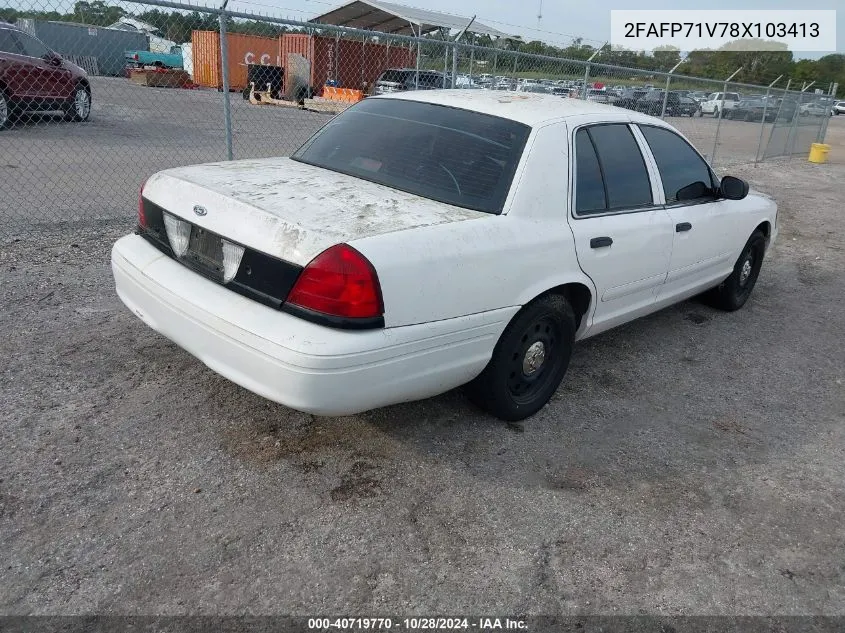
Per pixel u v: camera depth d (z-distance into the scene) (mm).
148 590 2359
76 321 4324
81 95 12531
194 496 2840
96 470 2932
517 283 3188
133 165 9531
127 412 3377
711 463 3465
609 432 3678
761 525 3004
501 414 3551
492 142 3438
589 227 3607
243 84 26438
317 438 3318
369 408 2814
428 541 2715
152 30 8344
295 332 2576
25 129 11625
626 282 4012
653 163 4258
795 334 5516
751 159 17703
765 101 16500
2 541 2498
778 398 4301
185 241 3088
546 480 3180
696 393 4266
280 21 6477
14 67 11016
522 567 2627
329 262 2572
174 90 21266
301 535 2682
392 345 2695
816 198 12789
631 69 11289
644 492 3164
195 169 3463
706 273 5023
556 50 14586
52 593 2309
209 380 3738
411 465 3186
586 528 2875
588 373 4406
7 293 4645
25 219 6473
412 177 3363
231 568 2490
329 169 3596
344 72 25547
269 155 11062
